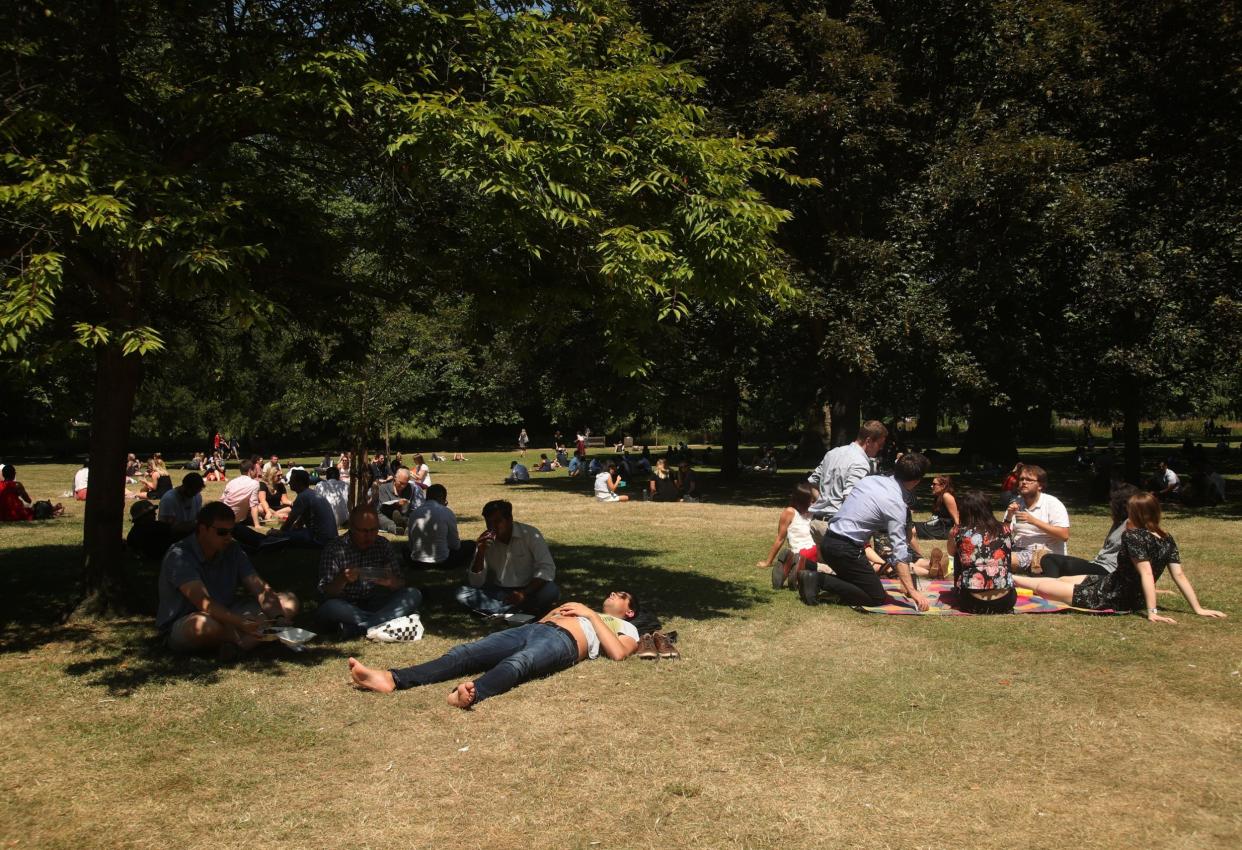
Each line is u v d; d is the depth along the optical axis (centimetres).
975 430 3138
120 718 555
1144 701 575
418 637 736
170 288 664
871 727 538
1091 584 810
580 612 688
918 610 827
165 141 817
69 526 1672
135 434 4809
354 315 1038
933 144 2072
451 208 898
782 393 3181
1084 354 2223
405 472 1541
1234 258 1920
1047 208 1816
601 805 439
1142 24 1897
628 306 775
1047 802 438
